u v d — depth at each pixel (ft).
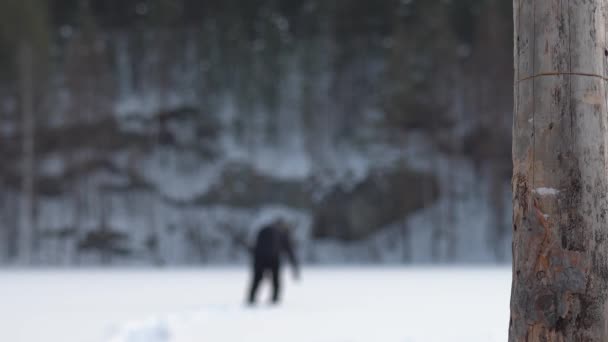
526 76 5.78
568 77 5.59
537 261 5.54
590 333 5.34
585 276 5.39
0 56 101.71
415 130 106.42
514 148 5.90
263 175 101.55
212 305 25.63
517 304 5.67
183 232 99.71
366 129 106.52
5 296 30.68
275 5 123.65
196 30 125.18
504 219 99.19
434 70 104.83
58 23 124.77
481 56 105.29
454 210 101.71
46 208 101.50
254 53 114.11
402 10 116.47
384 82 105.19
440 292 30.58
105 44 122.11
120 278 47.24
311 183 100.22
